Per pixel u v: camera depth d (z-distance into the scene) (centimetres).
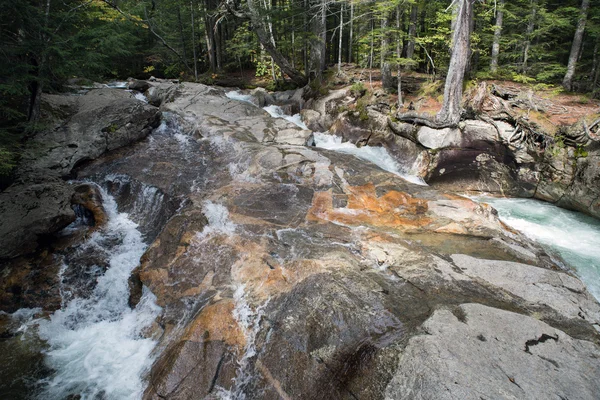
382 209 834
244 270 616
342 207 838
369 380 394
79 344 590
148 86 1858
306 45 2086
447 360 378
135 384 504
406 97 1495
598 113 1056
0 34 809
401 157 1276
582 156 977
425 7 1700
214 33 2569
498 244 704
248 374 457
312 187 921
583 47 1803
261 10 1786
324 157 1084
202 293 591
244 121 1386
